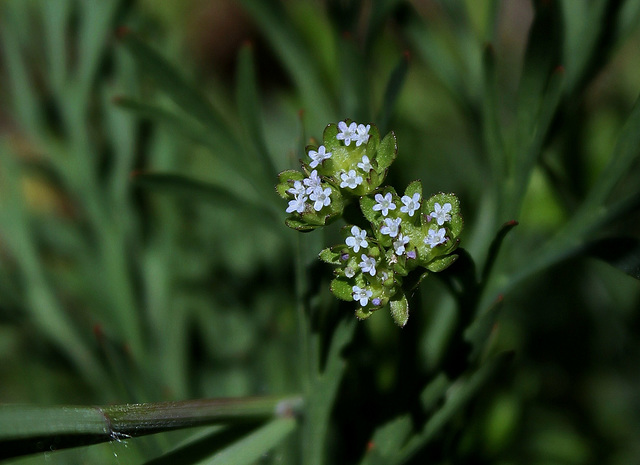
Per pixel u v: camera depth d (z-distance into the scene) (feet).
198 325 0.67
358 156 0.49
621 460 0.65
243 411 0.52
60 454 0.55
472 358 0.52
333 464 0.59
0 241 0.73
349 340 0.52
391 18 0.62
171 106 0.67
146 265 0.66
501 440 0.61
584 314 0.69
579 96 0.57
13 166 0.65
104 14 0.63
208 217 0.70
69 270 0.69
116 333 0.66
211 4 0.97
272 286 0.68
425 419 0.54
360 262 0.48
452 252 0.50
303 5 0.76
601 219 0.53
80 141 0.65
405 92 0.77
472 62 0.61
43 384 0.66
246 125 0.57
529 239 0.67
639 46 0.77
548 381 0.69
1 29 0.65
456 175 0.72
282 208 0.58
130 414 0.48
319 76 0.62
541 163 0.58
